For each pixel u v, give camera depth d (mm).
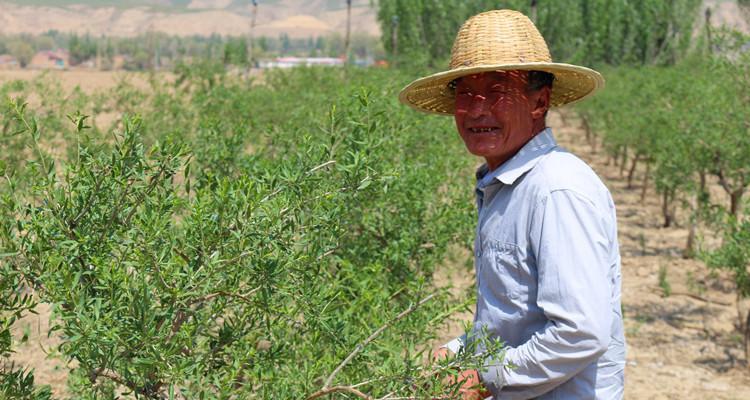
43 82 7953
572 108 23734
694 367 6598
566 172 2117
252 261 2223
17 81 7156
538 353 2055
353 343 2779
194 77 10273
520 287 2162
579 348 2012
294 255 2316
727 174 8438
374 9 31312
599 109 18594
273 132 5168
